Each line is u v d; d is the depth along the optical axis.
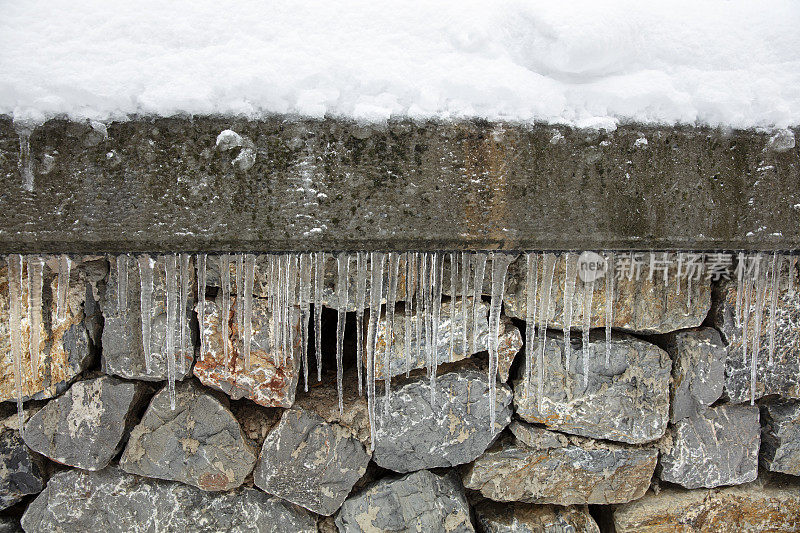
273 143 1.32
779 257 1.80
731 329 2.03
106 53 1.29
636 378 2.00
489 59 1.38
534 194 1.42
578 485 2.06
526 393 1.96
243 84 1.27
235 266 1.75
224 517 1.91
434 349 1.79
